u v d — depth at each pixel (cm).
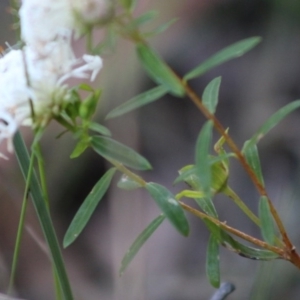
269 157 83
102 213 80
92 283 77
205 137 39
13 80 40
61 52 40
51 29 39
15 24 40
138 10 82
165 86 38
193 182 42
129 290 69
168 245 79
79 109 40
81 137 40
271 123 40
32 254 78
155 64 38
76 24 39
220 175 41
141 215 73
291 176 81
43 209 44
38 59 40
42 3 39
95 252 79
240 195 81
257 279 53
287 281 67
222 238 43
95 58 40
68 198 80
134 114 74
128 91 74
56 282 45
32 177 44
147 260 79
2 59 40
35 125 40
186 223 40
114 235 71
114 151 40
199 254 79
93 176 80
